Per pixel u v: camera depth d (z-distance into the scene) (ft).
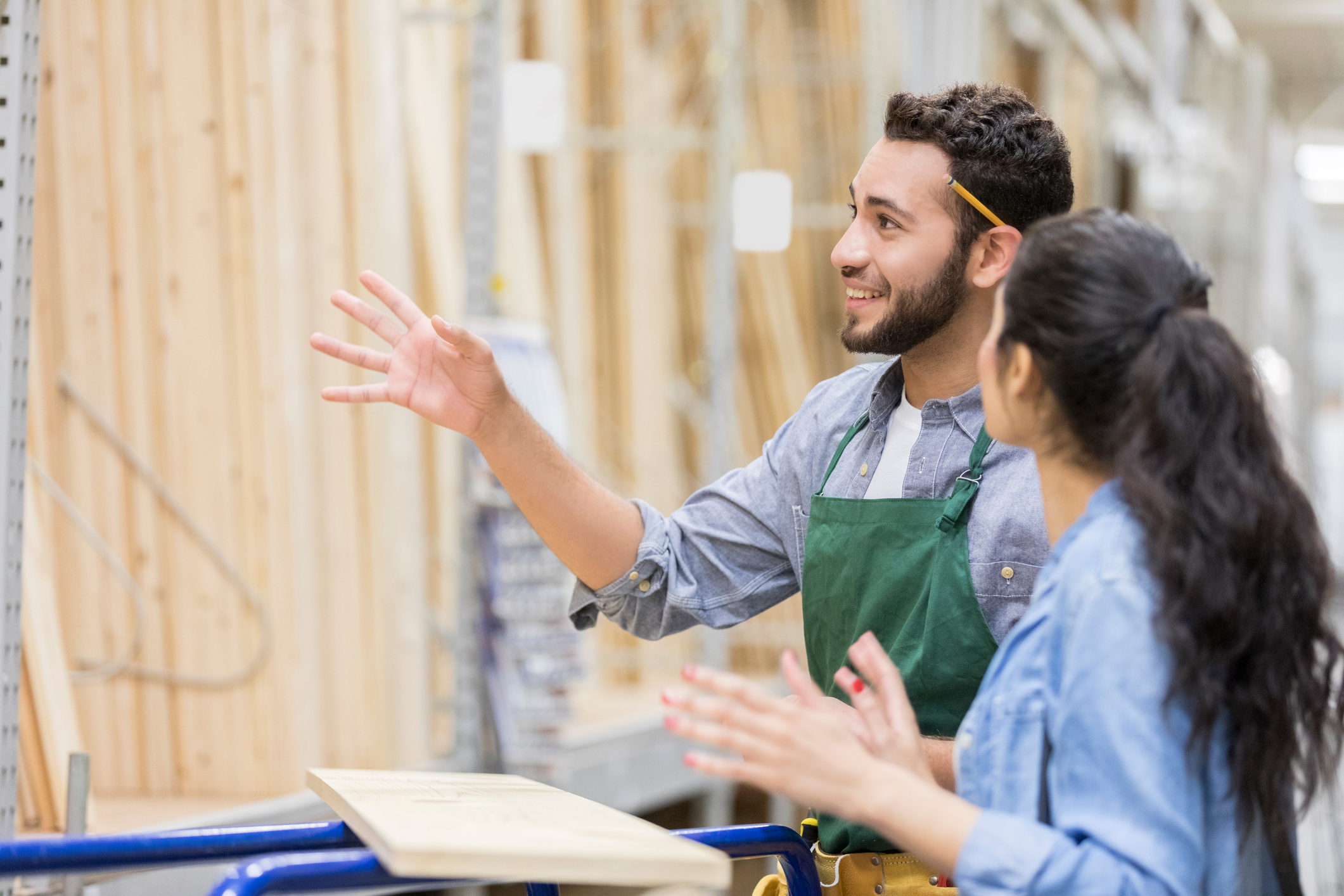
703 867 3.94
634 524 6.44
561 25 20.80
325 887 4.28
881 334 5.87
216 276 13.06
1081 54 29.25
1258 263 34.17
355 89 14.06
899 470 6.01
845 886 5.75
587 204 21.79
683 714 4.42
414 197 16.67
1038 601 4.42
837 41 25.98
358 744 13.73
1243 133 35.19
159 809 11.96
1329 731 4.21
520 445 6.07
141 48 12.95
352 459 13.85
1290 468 4.23
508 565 13.92
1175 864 3.83
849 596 5.89
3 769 7.33
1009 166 5.71
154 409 12.96
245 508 13.05
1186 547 3.99
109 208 12.82
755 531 6.56
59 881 8.23
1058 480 4.52
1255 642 4.03
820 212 25.68
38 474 11.51
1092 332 4.24
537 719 14.01
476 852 3.79
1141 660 3.98
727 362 19.45
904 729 4.38
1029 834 3.92
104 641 12.67
